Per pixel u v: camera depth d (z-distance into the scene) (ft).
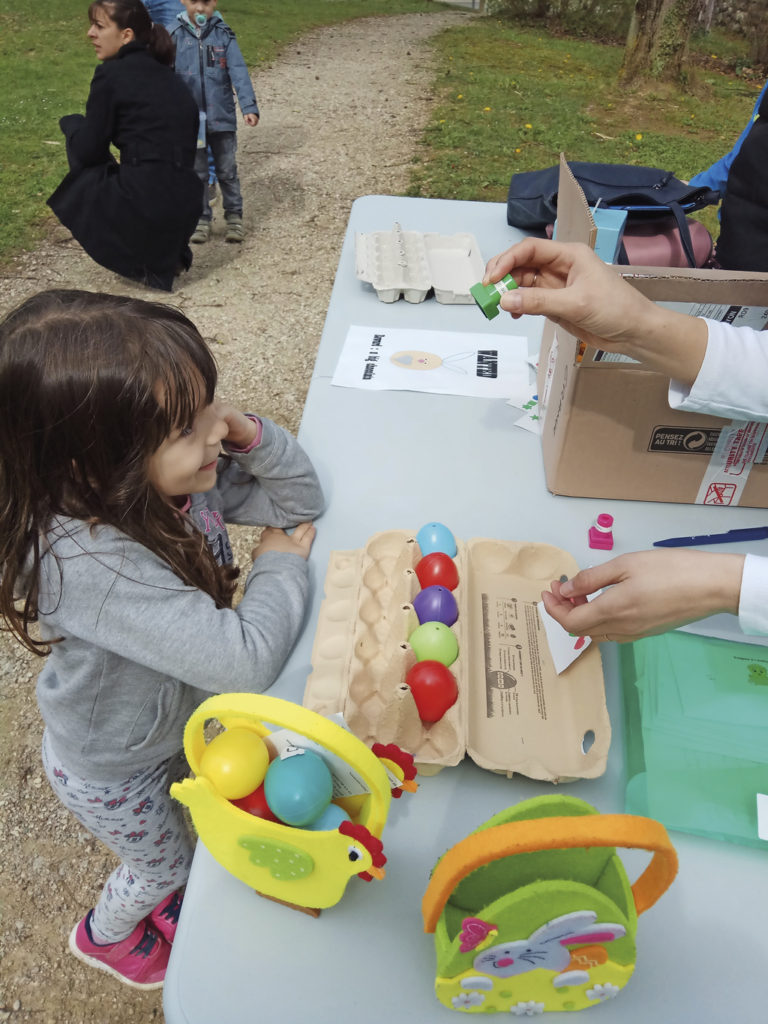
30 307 2.30
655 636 2.76
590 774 2.31
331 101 18.94
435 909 1.72
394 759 2.08
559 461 3.38
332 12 31.04
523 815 1.76
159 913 4.22
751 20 25.57
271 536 3.20
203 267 11.41
